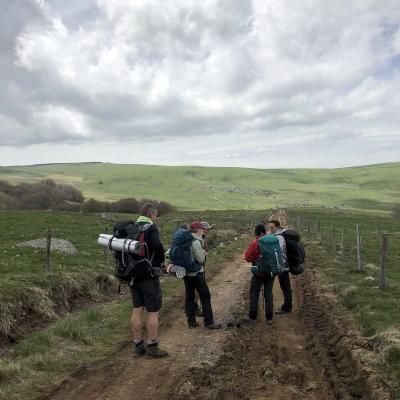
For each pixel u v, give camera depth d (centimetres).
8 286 1120
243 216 8538
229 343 915
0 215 4569
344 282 1477
